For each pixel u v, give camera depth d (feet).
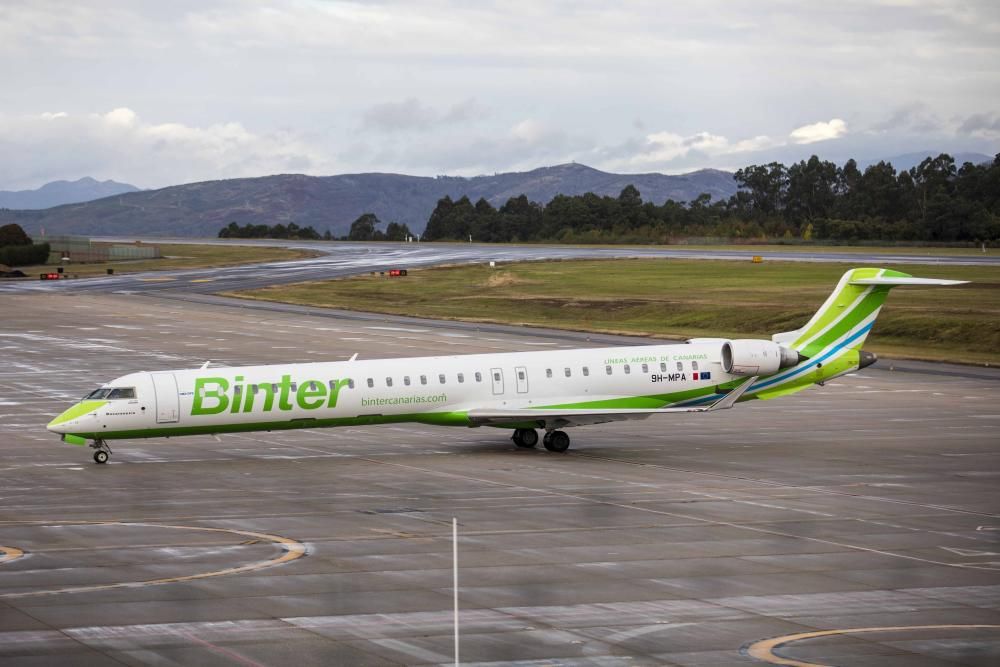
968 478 240.32
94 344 508.12
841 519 196.34
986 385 413.39
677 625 132.05
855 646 125.08
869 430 313.12
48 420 315.17
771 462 260.42
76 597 140.67
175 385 249.75
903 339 548.72
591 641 125.59
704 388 283.59
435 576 153.07
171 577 151.02
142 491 217.77
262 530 181.98
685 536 180.75
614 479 235.20
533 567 159.12
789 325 590.55
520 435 280.10
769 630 130.62
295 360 455.22
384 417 263.29
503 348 504.43
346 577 151.94
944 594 147.43
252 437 292.40
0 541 172.76
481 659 119.03
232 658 118.01
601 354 279.90
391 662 117.70
